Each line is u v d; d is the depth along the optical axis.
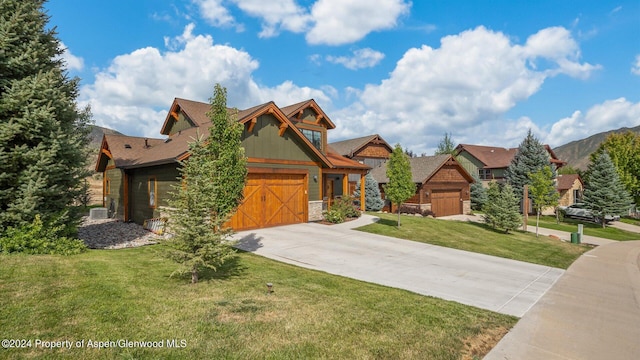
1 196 8.09
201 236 6.29
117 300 5.32
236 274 7.44
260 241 11.94
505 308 6.68
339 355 4.10
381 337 4.68
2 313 4.55
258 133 14.50
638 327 6.04
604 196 28.69
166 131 21.61
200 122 18.06
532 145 32.28
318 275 7.91
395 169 16.34
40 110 8.33
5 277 6.05
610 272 11.16
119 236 12.97
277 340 4.36
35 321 4.39
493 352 4.70
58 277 6.27
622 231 26.84
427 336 4.84
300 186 16.50
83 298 5.28
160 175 14.37
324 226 15.60
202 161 6.72
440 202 27.48
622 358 4.77
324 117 22.75
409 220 19.25
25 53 8.73
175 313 4.99
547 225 26.92
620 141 38.62
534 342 5.15
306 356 4.02
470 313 6.04
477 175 38.97
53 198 9.21
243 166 8.55
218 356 3.88
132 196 17.84
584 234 23.89
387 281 8.02
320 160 17.31
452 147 56.38
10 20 8.70
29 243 8.20
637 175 35.69
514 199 19.34
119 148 20.09
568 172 56.78
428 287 7.77
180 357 3.80
